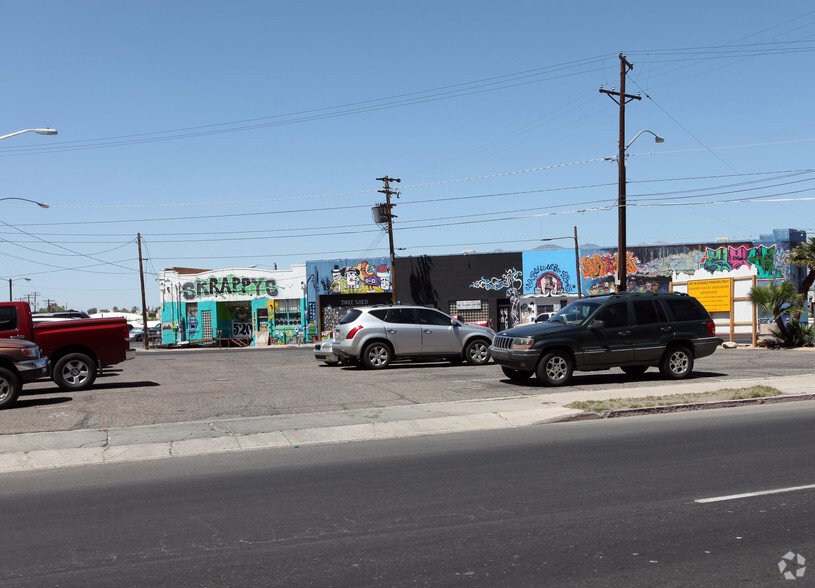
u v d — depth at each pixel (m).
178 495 7.41
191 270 54.06
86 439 10.38
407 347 19.78
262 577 4.94
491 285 46.06
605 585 4.68
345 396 14.27
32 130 21.41
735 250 44.88
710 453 8.81
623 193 29.02
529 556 5.25
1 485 8.19
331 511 6.59
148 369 22.59
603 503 6.65
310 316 47.81
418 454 9.30
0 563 5.37
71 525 6.38
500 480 7.66
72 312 23.39
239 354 33.00
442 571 4.98
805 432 10.12
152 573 5.07
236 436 10.61
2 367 13.17
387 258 47.38
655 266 45.53
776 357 21.89
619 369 19.11
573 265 45.44
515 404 12.94
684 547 5.39
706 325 16.28
